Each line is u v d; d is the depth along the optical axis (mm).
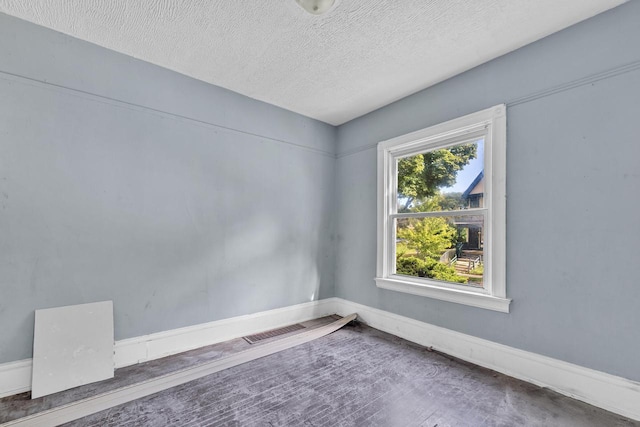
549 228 2008
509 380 2076
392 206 3141
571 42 1933
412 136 2885
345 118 3551
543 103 2049
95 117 2172
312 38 2072
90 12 1830
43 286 1978
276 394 1880
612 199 1771
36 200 1964
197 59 2352
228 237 2832
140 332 2334
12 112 1897
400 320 2920
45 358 1911
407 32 2004
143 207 2371
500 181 2238
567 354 1914
